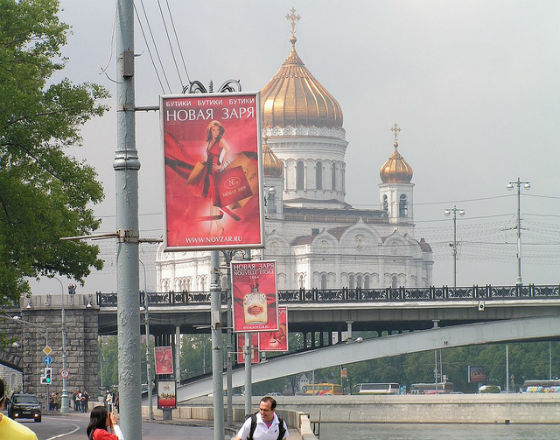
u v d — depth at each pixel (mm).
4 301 71812
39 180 70438
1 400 12922
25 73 67938
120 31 23766
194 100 26266
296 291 146250
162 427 93875
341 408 173500
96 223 73500
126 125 23828
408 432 146000
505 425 162500
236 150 26281
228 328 83375
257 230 26219
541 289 145750
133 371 23484
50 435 74125
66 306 139250
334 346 145125
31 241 68062
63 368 133750
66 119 70000
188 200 26266
